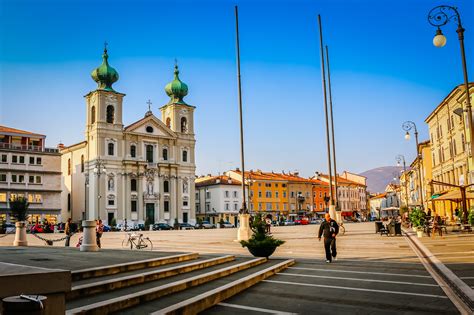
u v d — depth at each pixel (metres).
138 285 9.64
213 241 30.70
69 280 5.48
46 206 71.44
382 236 30.92
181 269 11.64
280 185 109.94
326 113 32.81
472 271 12.46
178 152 88.25
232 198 100.50
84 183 80.94
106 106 79.88
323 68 33.31
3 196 68.19
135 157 82.19
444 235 28.50
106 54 82.50
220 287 9.69
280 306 8.77
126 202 79.44
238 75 29.19
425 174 62.78
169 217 85.25
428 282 11.05
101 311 7.18
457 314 7.83
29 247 20.98
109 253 15.12
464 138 41.12
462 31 15.70
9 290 4.96
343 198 129.12
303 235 36.03
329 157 32.69
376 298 9.30
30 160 71.00
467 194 30.14
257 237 15.95
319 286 10.88
